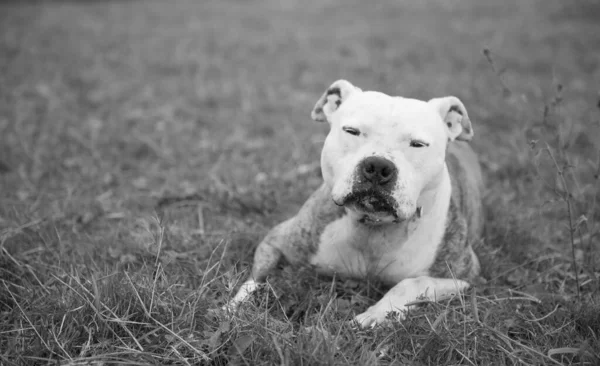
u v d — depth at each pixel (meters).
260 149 6.29
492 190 5.14
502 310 3.26
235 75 9.77
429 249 3.50
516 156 5.83
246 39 12.60
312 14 16.56
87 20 15.09
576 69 10.09
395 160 3.00
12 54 10.78
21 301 3.17
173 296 3.10
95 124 6.98
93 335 2.90
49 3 19.30
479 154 6.13
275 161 5.85
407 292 3.29
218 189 4.94
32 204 4.70
